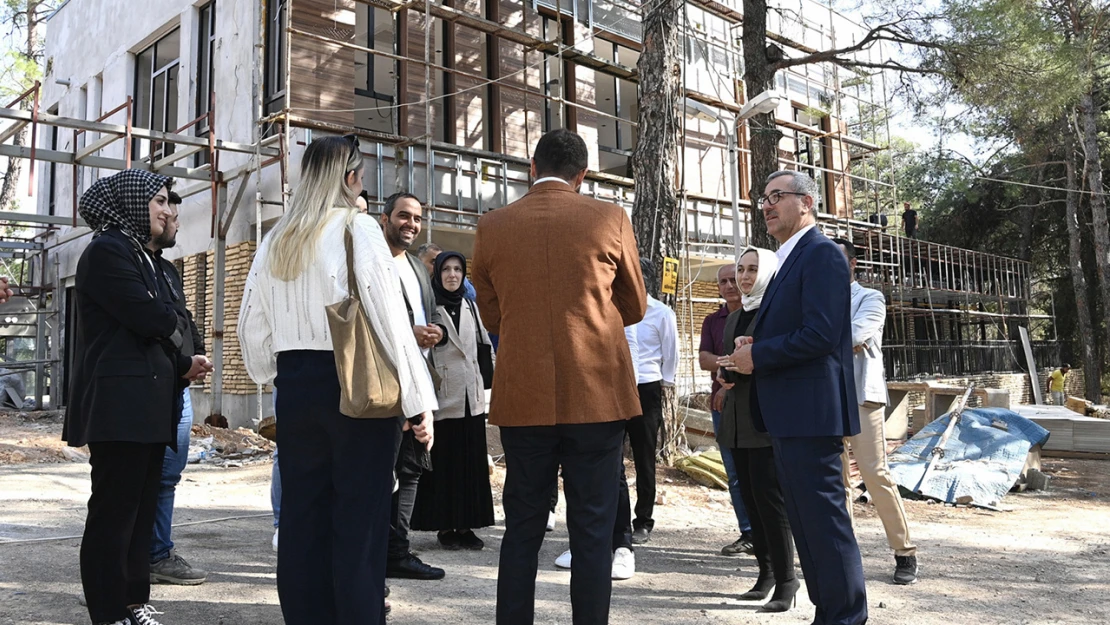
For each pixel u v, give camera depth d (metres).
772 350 3.12
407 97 12.21
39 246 16.84
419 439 2.59
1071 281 31.56
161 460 3.22
